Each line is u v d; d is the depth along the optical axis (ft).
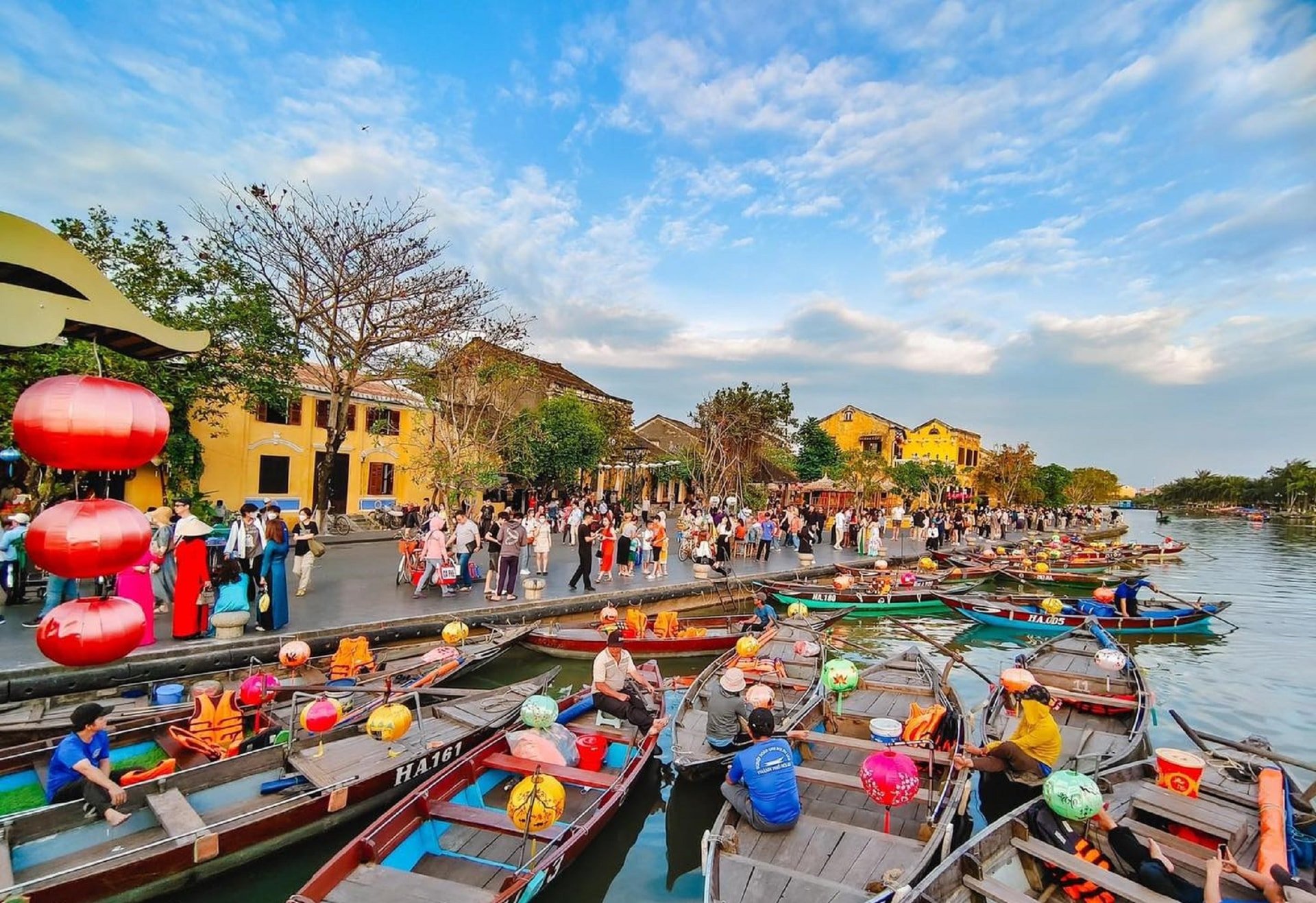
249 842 20.29
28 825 18.94
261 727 28.22
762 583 65.36
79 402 15.21
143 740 25.70
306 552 47.42
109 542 16.03
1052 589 81.41
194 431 80.59
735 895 17.76
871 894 17.75
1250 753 26.30
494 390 89.66
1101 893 18.21
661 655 44.93
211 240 71.20
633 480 138.62
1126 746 28.55
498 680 40.88
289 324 76.54
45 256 14.79
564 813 23.89
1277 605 73.41
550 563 69.67
